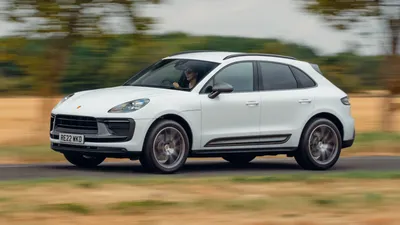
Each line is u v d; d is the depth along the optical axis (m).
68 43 25.70
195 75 16.72
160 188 12.82
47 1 24.95
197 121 16.25
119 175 15.59
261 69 17.48
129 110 15.57
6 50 25.78
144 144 15.65
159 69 17.39
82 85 52.00
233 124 16.77
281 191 12.84
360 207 11.49
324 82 18.47
